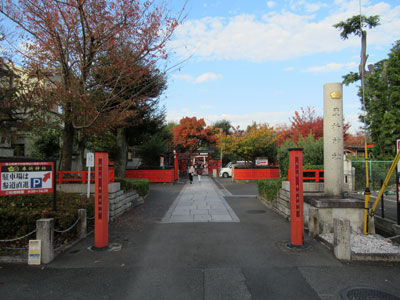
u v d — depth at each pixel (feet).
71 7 29.94
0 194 19.79
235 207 38.24
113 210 29.63
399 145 22.41
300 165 20.07
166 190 60.70
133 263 17.43
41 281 14.92
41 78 27.40
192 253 19.24
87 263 17.43
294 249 19.66
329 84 25.52
